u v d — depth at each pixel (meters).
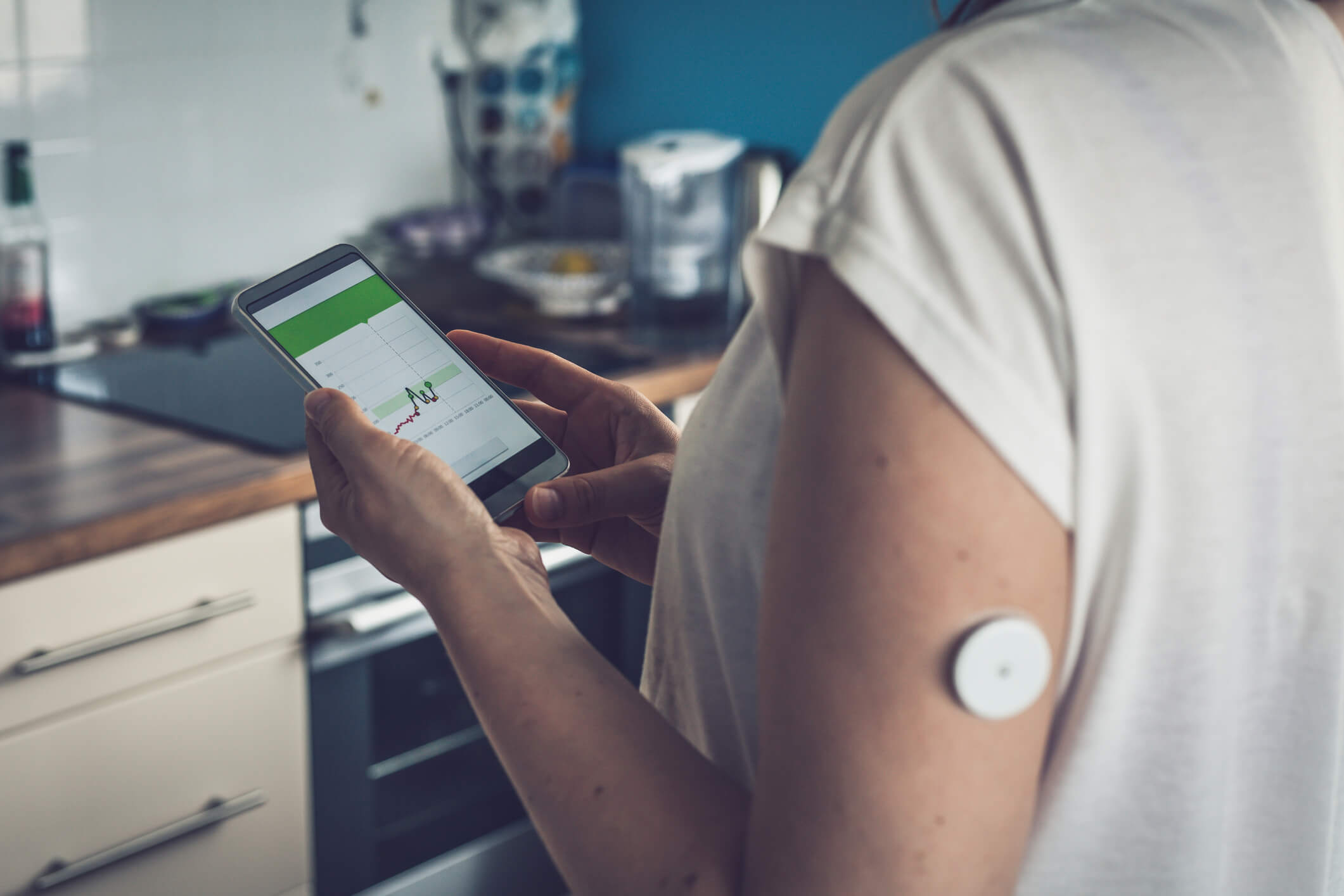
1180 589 0.37
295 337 0.67
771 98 2.21
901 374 0.34
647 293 2.03
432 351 0.69
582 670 0.44
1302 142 0.37
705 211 1.98
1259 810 0.42
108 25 1.87
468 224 2.26
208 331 1.97
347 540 0.52
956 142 0.35
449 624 0.46
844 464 0.35
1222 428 0.36
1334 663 0.40
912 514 0.34
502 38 2.29
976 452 0.34
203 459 1.42
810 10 2.12
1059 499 0.34
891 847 0.36
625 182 2.02
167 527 1.29
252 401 1.63
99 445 1.46
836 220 0.36
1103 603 0.37
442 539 0.47
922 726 0.35
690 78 2.32
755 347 0.45
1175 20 0.38
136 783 1.36
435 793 1.73
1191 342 0.35
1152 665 0.38
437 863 1.74
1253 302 0.36
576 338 1.94
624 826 0.41
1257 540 0.38
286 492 1.38
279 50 2.09
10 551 1.19
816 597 0.36
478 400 0.67
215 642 1.39
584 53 2.48
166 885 1.42
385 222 2.26
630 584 1.81
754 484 0.44
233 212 2.09
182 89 1.98
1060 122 0.35
